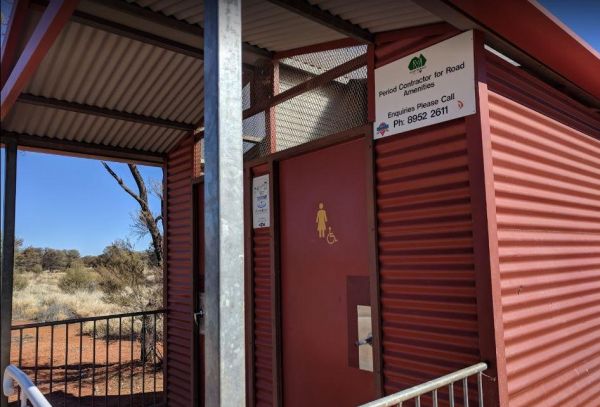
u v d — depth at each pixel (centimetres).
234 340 126
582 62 319
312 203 386
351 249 349
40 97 434
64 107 451
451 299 279
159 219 1271
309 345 382
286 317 406
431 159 292
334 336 361
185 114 522
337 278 360
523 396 274
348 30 304
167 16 327
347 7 280
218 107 129
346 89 363
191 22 338
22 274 3142
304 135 394
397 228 309
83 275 2352
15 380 279
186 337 552
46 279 3094
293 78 455
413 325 298
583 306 354
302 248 394
